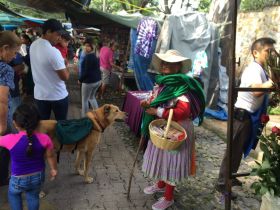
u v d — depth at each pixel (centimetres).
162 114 335
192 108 342
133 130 611
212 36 810
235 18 275
